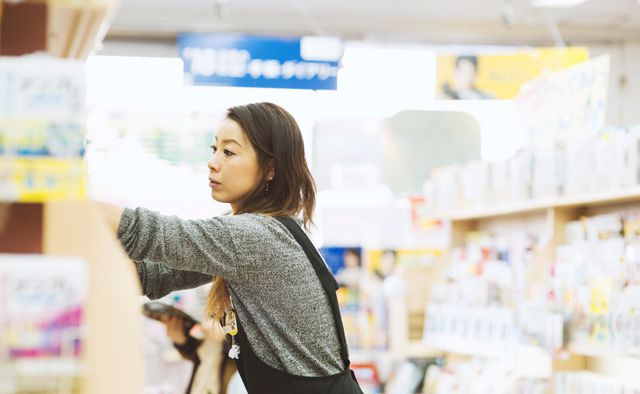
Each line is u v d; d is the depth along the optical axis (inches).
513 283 186.9
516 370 164.7
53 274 49.4
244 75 256.5
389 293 231.1
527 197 177.6
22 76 51.7
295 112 339.6
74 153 52.2
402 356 227.6
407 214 339.9
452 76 274.7
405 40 328.8
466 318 202.4
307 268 85.0
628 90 337.4
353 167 346.6
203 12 303.4
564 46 323.3
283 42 258.1
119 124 272.5
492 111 358.0
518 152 191.3
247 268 81.3
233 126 89.4
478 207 204.7
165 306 139.0
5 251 55.9
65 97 52.1
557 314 160.1
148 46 316.2
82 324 49.6
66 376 49.1
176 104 307.0
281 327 84.1
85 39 70.9
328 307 87.0
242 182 88.9
